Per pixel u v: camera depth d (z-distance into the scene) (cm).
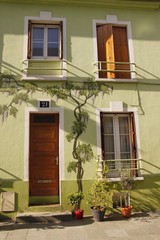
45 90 794
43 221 682
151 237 568
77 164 766
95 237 571
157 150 812
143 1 886
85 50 843
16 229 628
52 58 848
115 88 828
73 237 572
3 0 837
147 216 725
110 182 761
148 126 822
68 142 775
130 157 813
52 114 806
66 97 798
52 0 851
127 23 890
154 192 784
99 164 773
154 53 881
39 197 757
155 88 852
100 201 710
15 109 774
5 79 787
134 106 827
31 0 846
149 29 899
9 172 738
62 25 849
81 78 819
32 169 772
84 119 793
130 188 743
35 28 866
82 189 754
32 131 791
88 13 875
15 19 835
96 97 812
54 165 784
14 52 809
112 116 830
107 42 866
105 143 812
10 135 758
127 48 885
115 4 888
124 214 713
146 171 794
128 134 830
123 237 569
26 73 796
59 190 759
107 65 853
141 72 857
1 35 817
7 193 725
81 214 704
